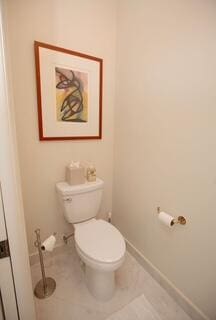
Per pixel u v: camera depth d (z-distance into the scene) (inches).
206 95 39.2
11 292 31.6
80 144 65.7
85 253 46.6
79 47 58.7
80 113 62.7
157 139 53.2
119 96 67.3
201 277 45.3
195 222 45.0
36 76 52.4
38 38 51.5
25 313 34.0
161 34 47.9
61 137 60.4
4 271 30.1
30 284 34.2
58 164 62.4
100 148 70.9
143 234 63.6
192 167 44.1
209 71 38.1
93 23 59.8
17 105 51.5
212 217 41.1
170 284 54.1
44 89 54.3
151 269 60.9
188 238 47.4
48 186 61.8
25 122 53.7
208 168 40.6
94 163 70.7
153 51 51.0
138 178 62.6
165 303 52.1
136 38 56.3
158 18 48.1
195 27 39.6
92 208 63.4
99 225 58.6
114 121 71.6
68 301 51.8
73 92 59.8
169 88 47.6
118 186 74.0
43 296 52.7
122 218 73.9
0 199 27.5
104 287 51.1
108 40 63.9
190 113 43.0
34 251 63.6
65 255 68.9
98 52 62.7
